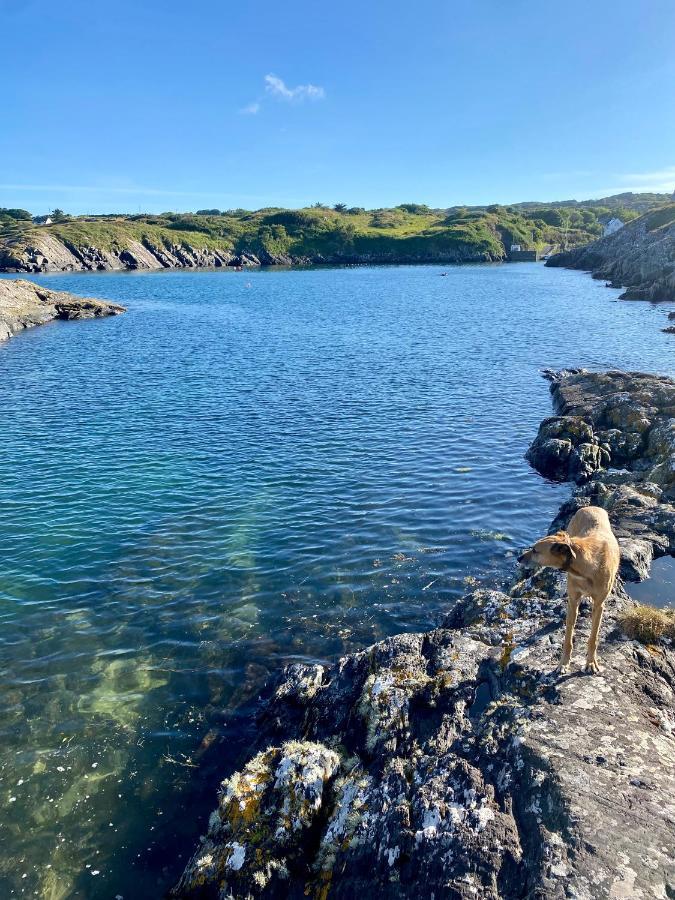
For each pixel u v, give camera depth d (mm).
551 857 6055
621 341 50375
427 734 9000
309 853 7816
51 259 168875
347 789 8328
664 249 95875
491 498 20609
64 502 20344
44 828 9195
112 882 8406
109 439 26688
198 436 27078
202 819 9289
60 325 66188
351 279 139125
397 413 30594
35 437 26969
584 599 11234
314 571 16125
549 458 22828
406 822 7238
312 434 27281
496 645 10602
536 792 6945
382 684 9836
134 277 150125
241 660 12844
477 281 123562
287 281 135375
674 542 15688
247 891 7504
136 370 41656
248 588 15398
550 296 89438
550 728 7852
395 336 55250
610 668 9148
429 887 6379
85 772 10148
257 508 19797
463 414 30422
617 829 6223
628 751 7375
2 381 38219
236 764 10227
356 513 19438
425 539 17812
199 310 80312
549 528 18391
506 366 41750
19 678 12328
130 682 12227
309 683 11133
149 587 15461
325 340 53719
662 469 19453
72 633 13711
